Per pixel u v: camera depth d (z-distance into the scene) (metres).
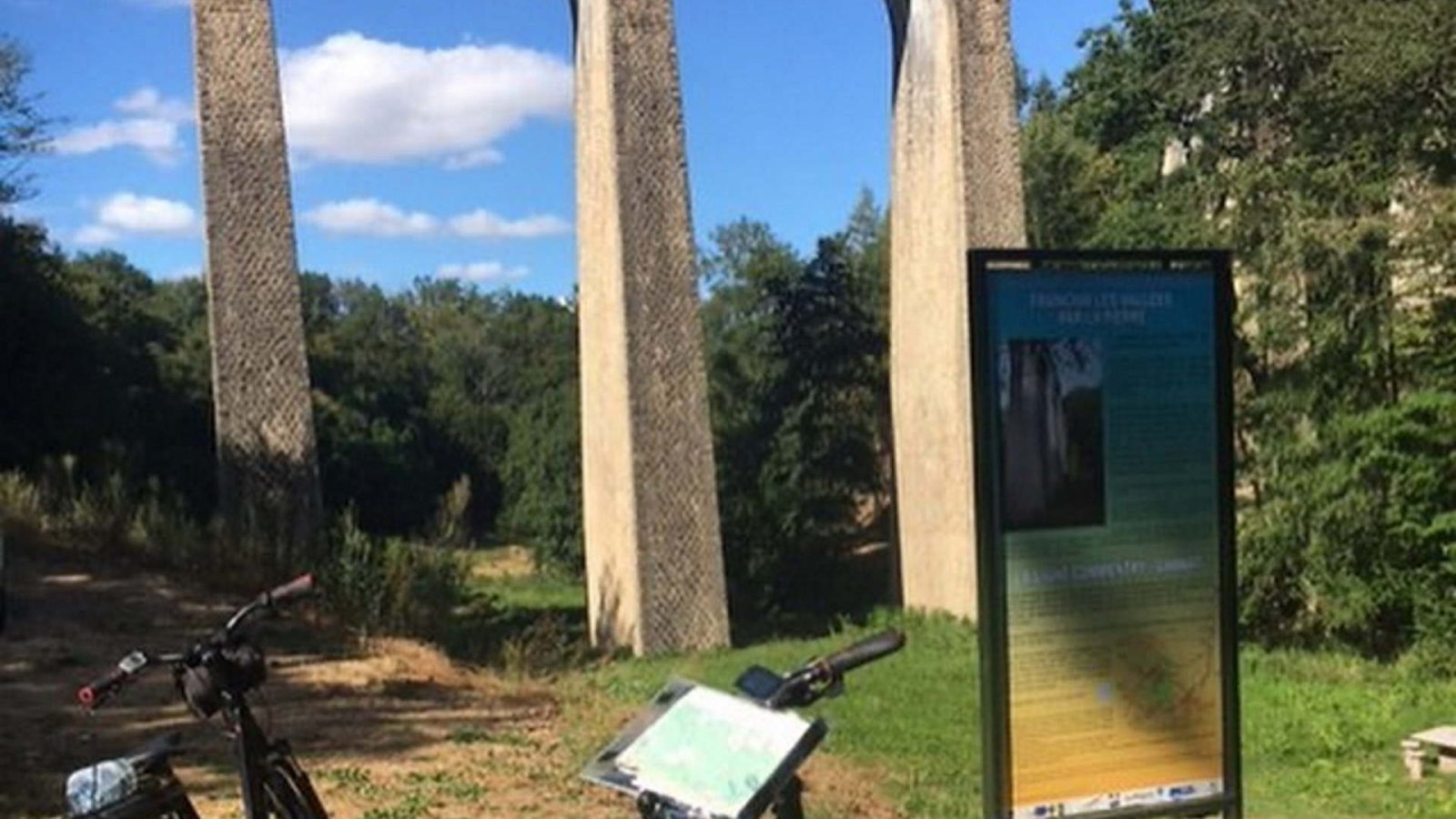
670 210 24.58
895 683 16.92
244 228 21.92
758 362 43.28
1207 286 6.62
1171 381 6.56
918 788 10.60
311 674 14.52
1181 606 6.57
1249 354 21.47
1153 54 37.16
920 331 27.17
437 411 72.19
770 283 43.28
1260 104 24.06
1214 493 6.63
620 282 24.12
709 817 3.39
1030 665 6.30
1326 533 19.50
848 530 43.00
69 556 18.70
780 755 3.50
